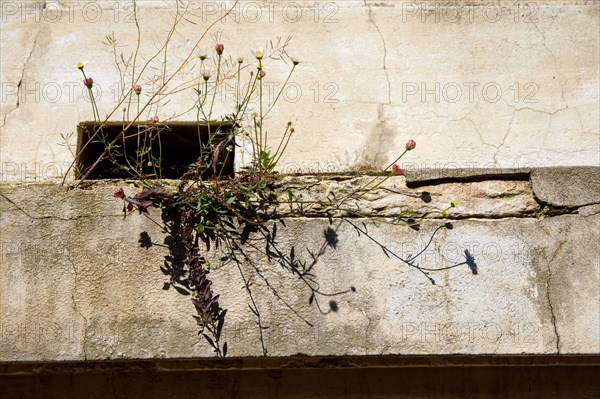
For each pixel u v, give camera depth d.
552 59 3.85
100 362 3.37
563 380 3.50
